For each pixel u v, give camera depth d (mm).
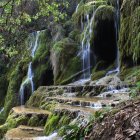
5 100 15273
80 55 13336
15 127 7852
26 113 8102
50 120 7004
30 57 15578
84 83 11141
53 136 6172
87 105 7516
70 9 17719
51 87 10797
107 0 13555
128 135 2865
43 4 12781
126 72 10141
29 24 18031
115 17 12391
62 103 8336
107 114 3490
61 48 13469
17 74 15305
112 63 12359
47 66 14500
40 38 16219
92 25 12750
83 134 3461
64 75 13039
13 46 15891
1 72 18406
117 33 12383
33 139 6113
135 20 9750
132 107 3305
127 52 10258
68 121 6547
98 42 12672
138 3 9820
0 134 7977
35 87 14367
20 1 13281
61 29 15680
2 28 14578
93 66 12789
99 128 3328
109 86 8875
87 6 13539
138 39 9484
